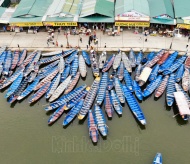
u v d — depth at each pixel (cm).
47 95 6500
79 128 5950
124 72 7025
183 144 5653
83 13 8281
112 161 5375
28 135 5850
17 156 5497
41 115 6228
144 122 5947
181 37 8050
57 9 8338
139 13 7919
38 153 5534
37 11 8388
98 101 6309
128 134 5822
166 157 5425
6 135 5856
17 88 6700
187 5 8431
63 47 7862
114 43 7950
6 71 7100
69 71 7106
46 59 7462
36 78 6944
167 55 7488
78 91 6594
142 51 7688
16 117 6206
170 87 6650
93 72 7056
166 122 6066
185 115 6003
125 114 6191
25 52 7669
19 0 9556
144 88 6800
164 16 8044
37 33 8362
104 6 8450
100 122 5922
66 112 6241
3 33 8388
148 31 8175
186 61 7269
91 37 7962
